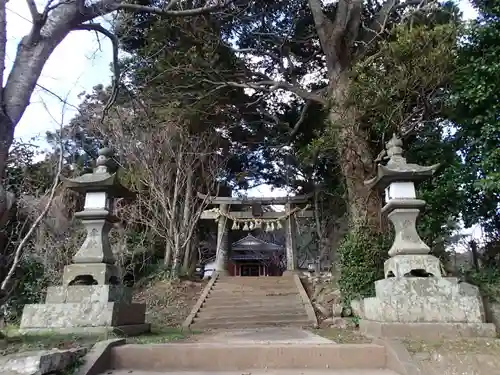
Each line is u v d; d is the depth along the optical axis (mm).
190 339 6125
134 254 13922
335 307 10031
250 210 18047
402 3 11586
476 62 8305
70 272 6457
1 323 8531
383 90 8641
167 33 12172
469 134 8914
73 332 5641
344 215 14312
